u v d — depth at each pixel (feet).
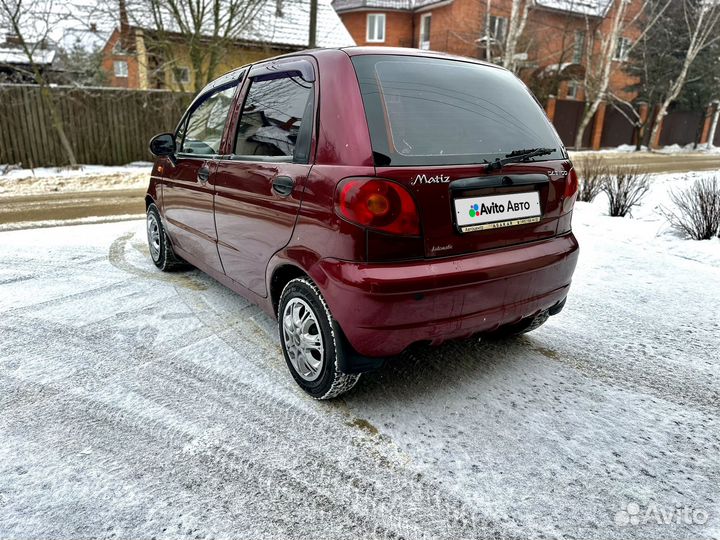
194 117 12.51
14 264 16.07
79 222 22.79
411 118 7.57
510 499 6.24
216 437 7.42
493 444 7.32
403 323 7.14
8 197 30.22
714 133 99.71
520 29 57.21
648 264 16.34
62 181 36.55
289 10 64.34
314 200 7.57
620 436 7.54
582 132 79.20
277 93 9.12
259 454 7.06
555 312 9.94
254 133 9.56
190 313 12.19
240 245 9.96
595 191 26.61
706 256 16.76
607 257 17.19
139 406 8.20
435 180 7.22
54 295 13.30
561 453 7.13
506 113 8.75
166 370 9.41
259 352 10.18
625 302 13.07
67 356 9.90
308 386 8.44
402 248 7.09
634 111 82.02
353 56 7.89
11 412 7.98
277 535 5.67
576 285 14.40
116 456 6.96
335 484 6.48
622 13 77.71
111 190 33.50
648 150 83.82
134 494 6.25
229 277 11.02
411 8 96.02
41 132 41.47
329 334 7.70
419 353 10.28
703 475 6.71
